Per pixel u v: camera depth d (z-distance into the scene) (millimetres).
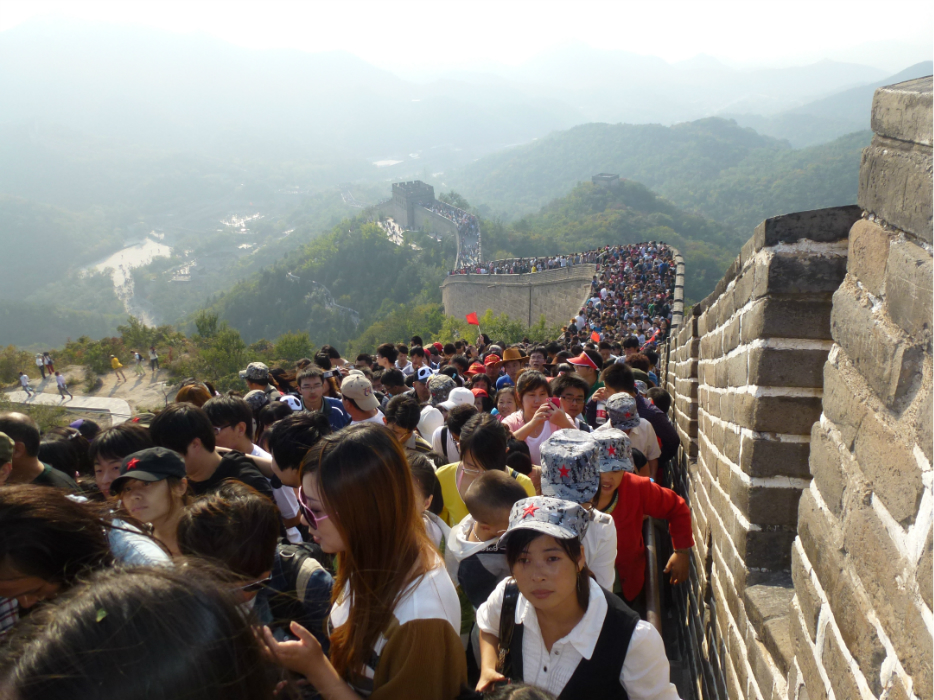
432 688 1929
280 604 2377
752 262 2844
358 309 131250
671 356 9961
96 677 1006
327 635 2305
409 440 4680
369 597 1934
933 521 1210
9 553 1968
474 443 3322
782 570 2777
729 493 3160
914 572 1289
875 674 1470
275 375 8117
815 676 1891
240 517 2266
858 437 1674
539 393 4840
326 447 2006
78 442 4441
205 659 1073
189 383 5219
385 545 1941
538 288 43469
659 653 2123
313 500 2273
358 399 5293
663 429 5281
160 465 2807
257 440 5574
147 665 1026
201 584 1175
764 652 2502
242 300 140625
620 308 25141
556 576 2021
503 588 2455
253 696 1163
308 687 2059
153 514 2787
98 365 36469
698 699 3955
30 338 163750
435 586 2014
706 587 3814
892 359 1453
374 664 1958
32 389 33750
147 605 1080
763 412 2707
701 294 133625
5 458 3084
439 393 5863
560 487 2787
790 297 2594
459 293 59312
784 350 2643
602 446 3451
